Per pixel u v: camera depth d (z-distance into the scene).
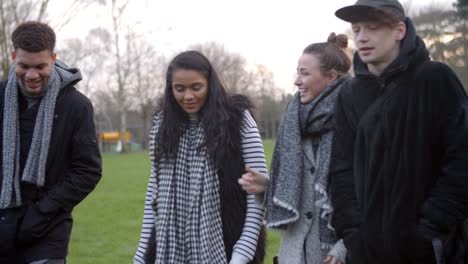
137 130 66.62
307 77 3.61
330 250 3.45
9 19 21.52
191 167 3.56
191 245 3.46
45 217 3.96
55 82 4.03
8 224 3.96
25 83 3.95
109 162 33.06
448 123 2.96
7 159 3.96
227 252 3.52
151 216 3.74
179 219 3.52
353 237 3.14
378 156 3.06
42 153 3.97
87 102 4.18
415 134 2.99
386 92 3.10
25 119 4.04
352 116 3.27
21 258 4.00
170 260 3.48
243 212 3.58
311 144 3.59
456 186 2.90
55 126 4.04
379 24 3.11
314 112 3.53
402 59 3.05
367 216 3.07
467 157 2.92
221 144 3.51
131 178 21.53
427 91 3.00
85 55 45.31
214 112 3.55
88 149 4.09
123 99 51.88
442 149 3.00
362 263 3.08
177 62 3.57
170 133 3.61
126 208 13.18
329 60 3.61
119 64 51.12
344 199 3.24
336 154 3.32
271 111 60.62
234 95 3.73
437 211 2.90
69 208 4.05
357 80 3.30
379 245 3.01
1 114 4.05
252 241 3.51
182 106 3.61
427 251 2.92
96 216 11.99
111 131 65.94
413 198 2.96
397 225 2.96
